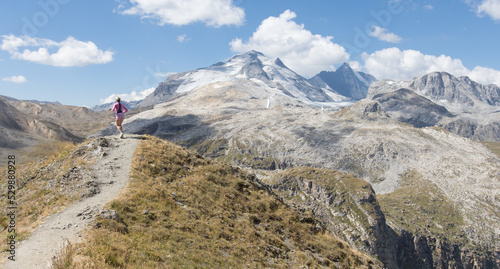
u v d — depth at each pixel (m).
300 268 24.33
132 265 16.34
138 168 29.73
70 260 14.94
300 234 31.39
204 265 19.27
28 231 18.48
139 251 17.95
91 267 14.85
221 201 29.88
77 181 25.94
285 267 23.41
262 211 32.25
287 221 32.69
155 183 28.00
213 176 34.06
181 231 22.09
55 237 17.75
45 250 16.33
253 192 35.47
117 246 17.36
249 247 24.05
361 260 32.16
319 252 29.81
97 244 17.06
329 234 35.44
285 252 26.39
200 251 20.61
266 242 26.47
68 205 22.11
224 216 27.33
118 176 27.80
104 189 25.14
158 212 23.27
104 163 30.05
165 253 18.78
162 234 20.75
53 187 25.72
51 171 29.42
